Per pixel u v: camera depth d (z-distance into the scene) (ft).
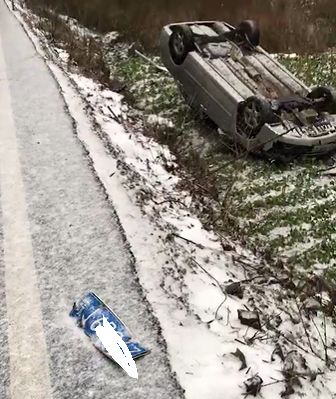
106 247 14.65
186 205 20.03
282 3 48.47
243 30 31.37
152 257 14.60
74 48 34.94
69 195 16.93
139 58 40.04
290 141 25.35
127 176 18.93
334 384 13.23
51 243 14.71
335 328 15.96
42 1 47.44
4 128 21.15
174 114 31.89
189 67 30.04
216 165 26.35
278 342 13.48
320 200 23.63
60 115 22.48
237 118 27.02
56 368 11.02
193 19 45.96
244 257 17.87
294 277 18.22
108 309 12.29
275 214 22.29
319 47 43.04
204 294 14.10
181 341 12.01
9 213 15.89
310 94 27.91
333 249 20.30
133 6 47.19
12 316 12.20
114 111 27.22
